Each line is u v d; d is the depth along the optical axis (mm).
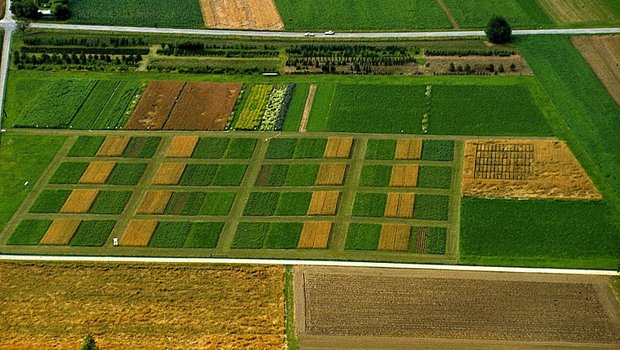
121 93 155500
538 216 119000
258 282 110500
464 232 117000
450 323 102062
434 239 116188
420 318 103062
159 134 143875
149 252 117688
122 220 124562
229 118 146750
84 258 117312
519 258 111750
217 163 135750
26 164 138250
